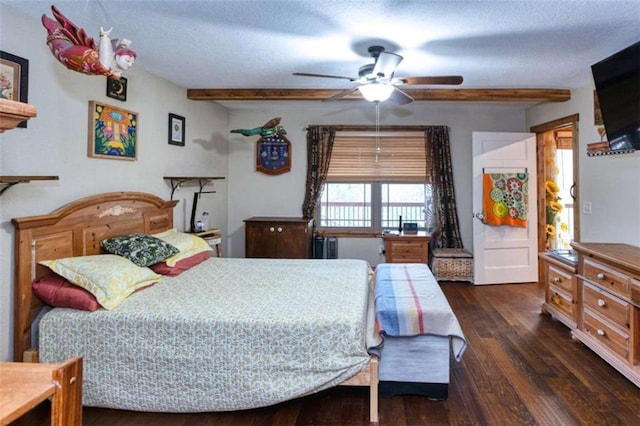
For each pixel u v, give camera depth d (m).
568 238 5.33
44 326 2.07
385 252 4.92
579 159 3.92
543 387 2.35
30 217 2.16
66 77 2.51
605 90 2.84
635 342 2.32
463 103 4.77
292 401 2.23
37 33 2.28
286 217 5.33
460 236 5.21
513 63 3.17
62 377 0.88
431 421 2.03
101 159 2.86
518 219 4.78
